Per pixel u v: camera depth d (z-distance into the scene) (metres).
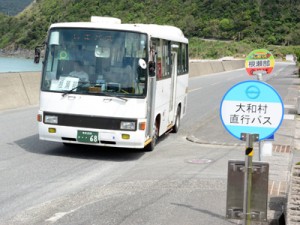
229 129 6.79
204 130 18.38
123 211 8.66
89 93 12.99
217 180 11.04
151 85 13.50
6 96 23.16
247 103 6.71
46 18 109.69
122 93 12.93
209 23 147.75
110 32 13.22
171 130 18.42
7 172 11.50
